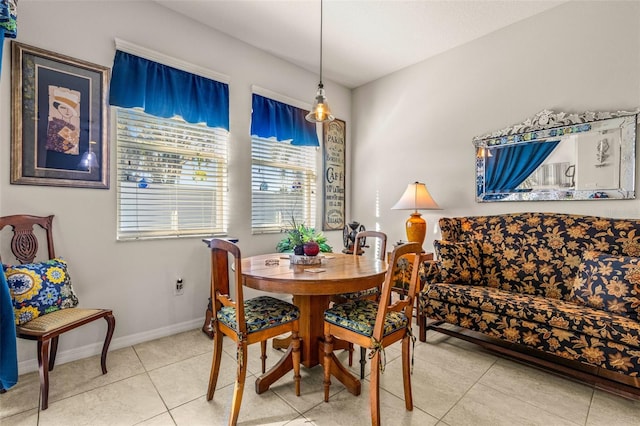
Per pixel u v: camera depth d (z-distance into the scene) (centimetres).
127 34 245
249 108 327
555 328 192
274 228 356
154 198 264
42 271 192
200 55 288
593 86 254
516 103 295
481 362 223
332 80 417
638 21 235
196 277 286
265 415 162
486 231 285
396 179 394
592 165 253
